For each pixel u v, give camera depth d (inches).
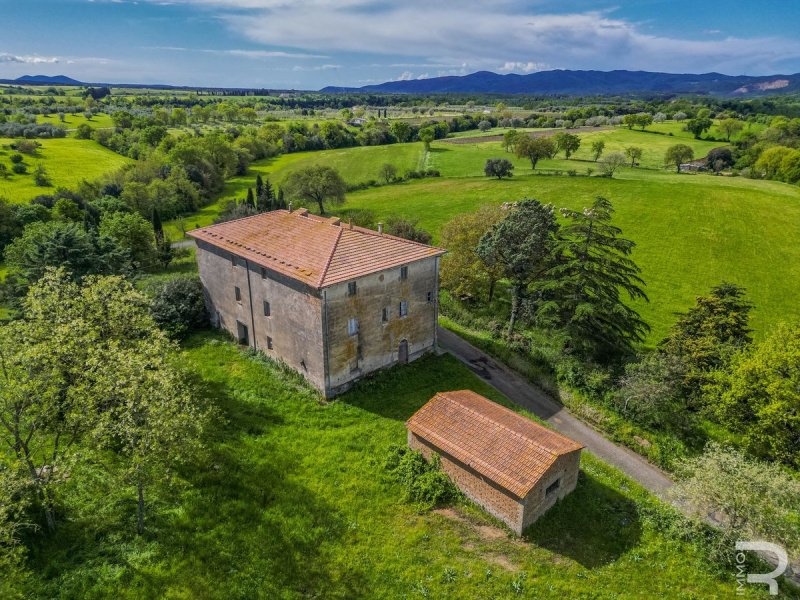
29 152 4407.0
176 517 871.7
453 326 1861.5
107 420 784.9
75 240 1644.9
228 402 1272.1
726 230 3238.2
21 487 761.0
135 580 746.8
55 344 859.4
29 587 720.3
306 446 1128.8
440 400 1131.3
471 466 965.8
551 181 4483.3
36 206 2989.7
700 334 1550.2
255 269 1467.8
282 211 1745.8
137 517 860.0
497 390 1454.2
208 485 962.7
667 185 4205.2
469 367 1574.8
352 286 1318.9
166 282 1776.6
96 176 4111.7
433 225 3442.4
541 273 1756.9
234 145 5615.2
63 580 737.0
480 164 5536.4
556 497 991.0
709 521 978.1
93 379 845.2
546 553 880.3
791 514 979.9
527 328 1825.8
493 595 788.6
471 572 829.2
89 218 2849.4
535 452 952.9
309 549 852.0
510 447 979.3
